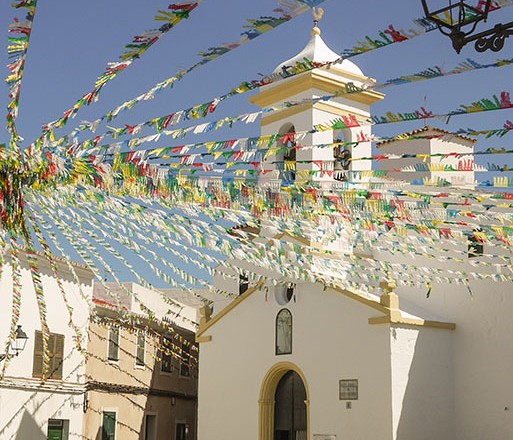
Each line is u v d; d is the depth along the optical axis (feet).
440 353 71.61
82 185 17.85
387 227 25.58
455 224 25.54
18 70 14.82
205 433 79.51
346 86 14.38
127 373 85.25
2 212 18.40
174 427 96.63
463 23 13.97
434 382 70.28
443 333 72.43
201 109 14.74
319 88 79.30
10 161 17.69
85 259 21.79
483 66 12.09
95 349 81.97
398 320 68.08
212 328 82.02
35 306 71.46
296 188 20.94
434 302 75.66
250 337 78.48
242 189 19.89
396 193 21.80
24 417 69.67
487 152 16.61
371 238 28.96
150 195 18.30
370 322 68.74
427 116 14.20
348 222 23.50
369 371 68.18
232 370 79.10
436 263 74.18
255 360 77.36
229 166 18.26
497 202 23.70
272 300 77.51
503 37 13.93
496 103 13.07
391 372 66.80
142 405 90.17
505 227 25.43
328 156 77.25
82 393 77.56
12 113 15.97
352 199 21.90
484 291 72.23
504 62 11.91
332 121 16.31
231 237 22.50
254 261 26.61
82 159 17.35
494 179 19.77
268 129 82.94
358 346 69.36
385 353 67.46
